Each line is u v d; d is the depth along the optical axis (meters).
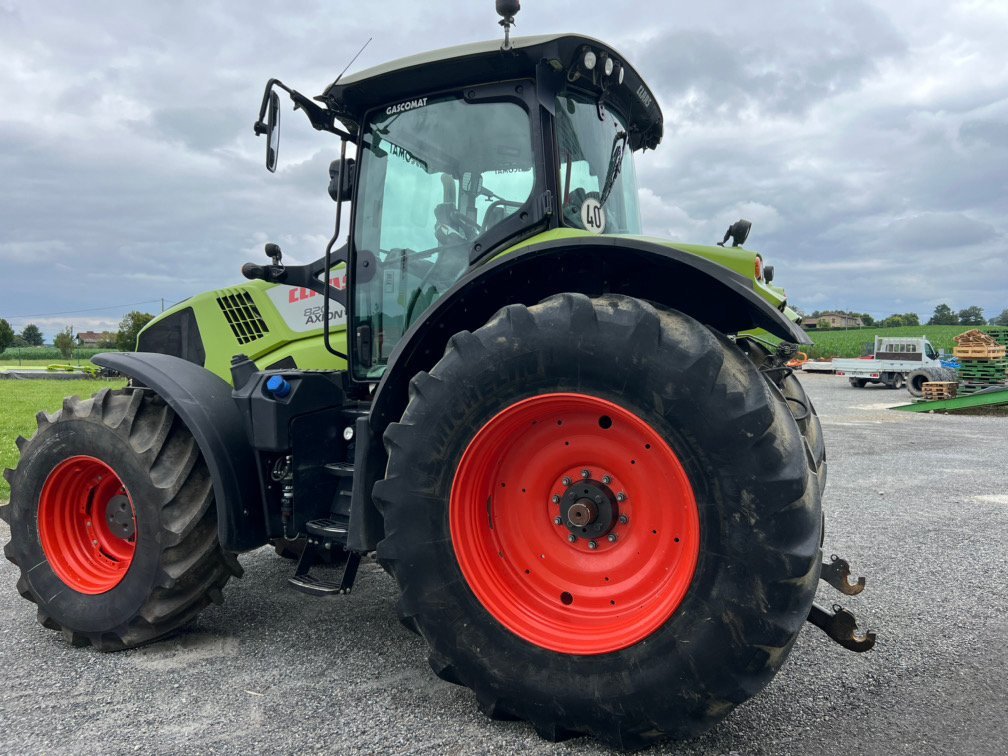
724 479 2.04
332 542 3.03
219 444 2.98
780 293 3.18
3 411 15.27
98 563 3.27
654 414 2.13
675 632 2.07
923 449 9.28
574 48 2.78
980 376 15.87
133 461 3.01
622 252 2.36
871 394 19.98
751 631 1.99
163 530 2.94
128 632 2.98
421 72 2.94
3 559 4.55
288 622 3.35
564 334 2.24
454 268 3.04
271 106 3.00
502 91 2.92
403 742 2.24
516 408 2.32
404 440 2.41
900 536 4.88
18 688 2.68
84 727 2.35
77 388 24.86
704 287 2.55
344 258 3.38
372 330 3.26
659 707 2.08
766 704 2.49
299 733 2.30
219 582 3.15
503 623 2.30
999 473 7.46
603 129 3.12
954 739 2.25
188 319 4.04
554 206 2.81
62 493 3.28
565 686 2.18
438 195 3.07
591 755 2.17
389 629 3.25
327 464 3.08
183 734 2.30
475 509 2.44
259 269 3.51
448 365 2.39
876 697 2.54
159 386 3.04
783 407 2.24
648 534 2.29
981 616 3.37
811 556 1.97
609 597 2.33
